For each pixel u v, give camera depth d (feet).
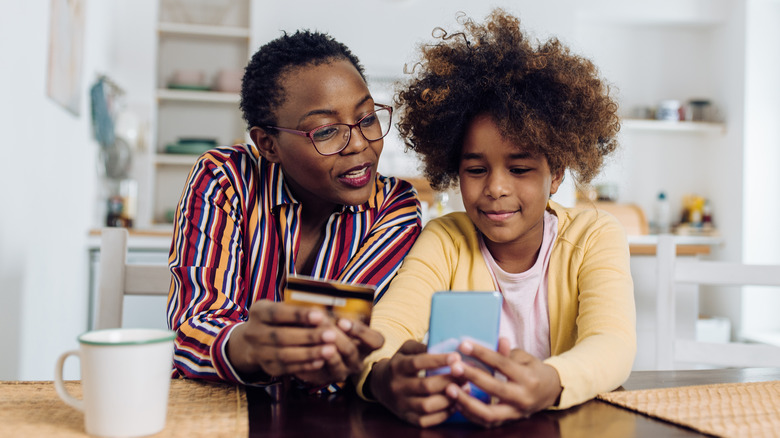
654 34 12.82
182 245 2.95
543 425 2.03
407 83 3.35
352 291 2.13
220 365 2.40
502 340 2.02
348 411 2.19
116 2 10.91
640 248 8.57
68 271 7.73
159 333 1.97
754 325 11.56
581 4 11.97
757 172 11.78
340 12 11.50
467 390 2.02
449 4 11.68
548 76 2.79
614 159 3.43
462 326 2.05
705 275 4.23
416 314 2.85
